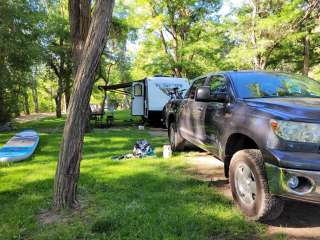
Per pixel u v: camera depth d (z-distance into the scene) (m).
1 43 13.90
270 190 3.40
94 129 14.51
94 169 6.20
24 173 6.04
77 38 11.74
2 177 5.75
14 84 16.02
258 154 3.75
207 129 5.36
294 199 3.23
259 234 3.47
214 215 3.89
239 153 3.99
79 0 11.67
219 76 5.48
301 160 3.18
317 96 4.49
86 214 3.96
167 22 25.22
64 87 25.73
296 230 3.57
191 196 4.59
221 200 4.41
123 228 3.54
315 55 21.73
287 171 3.22
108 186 5.10
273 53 19.94
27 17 15.34
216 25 23.62
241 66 19.78
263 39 17.56
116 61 28.62
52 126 16.52
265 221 3.71
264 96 4.49
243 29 18.52
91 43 3.99
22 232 3.54
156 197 4.53
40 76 25.14
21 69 15.84
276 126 3.43
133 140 10.17
